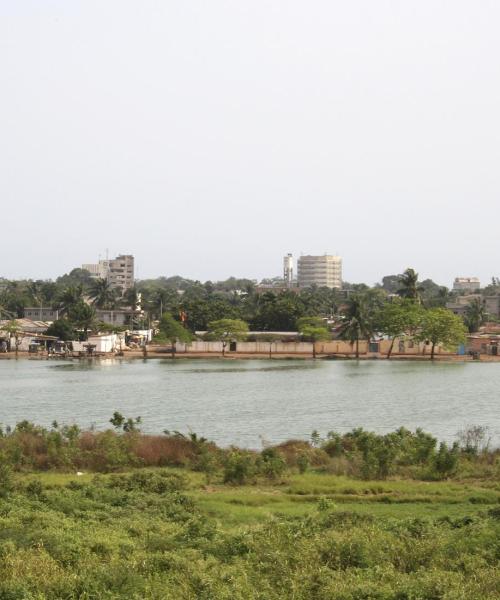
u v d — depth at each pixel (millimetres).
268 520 29312
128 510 32531
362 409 84250
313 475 41406
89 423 74000
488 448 50719
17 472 42812
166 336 183250
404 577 22688
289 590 21750
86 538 26703
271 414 79875
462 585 21812
